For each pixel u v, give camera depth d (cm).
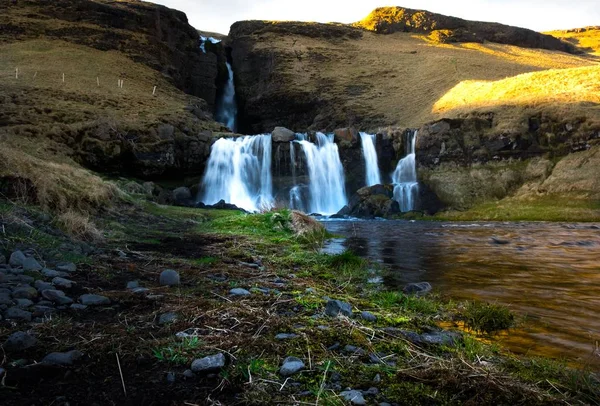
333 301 393
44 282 404
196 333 310
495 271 705
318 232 1127
